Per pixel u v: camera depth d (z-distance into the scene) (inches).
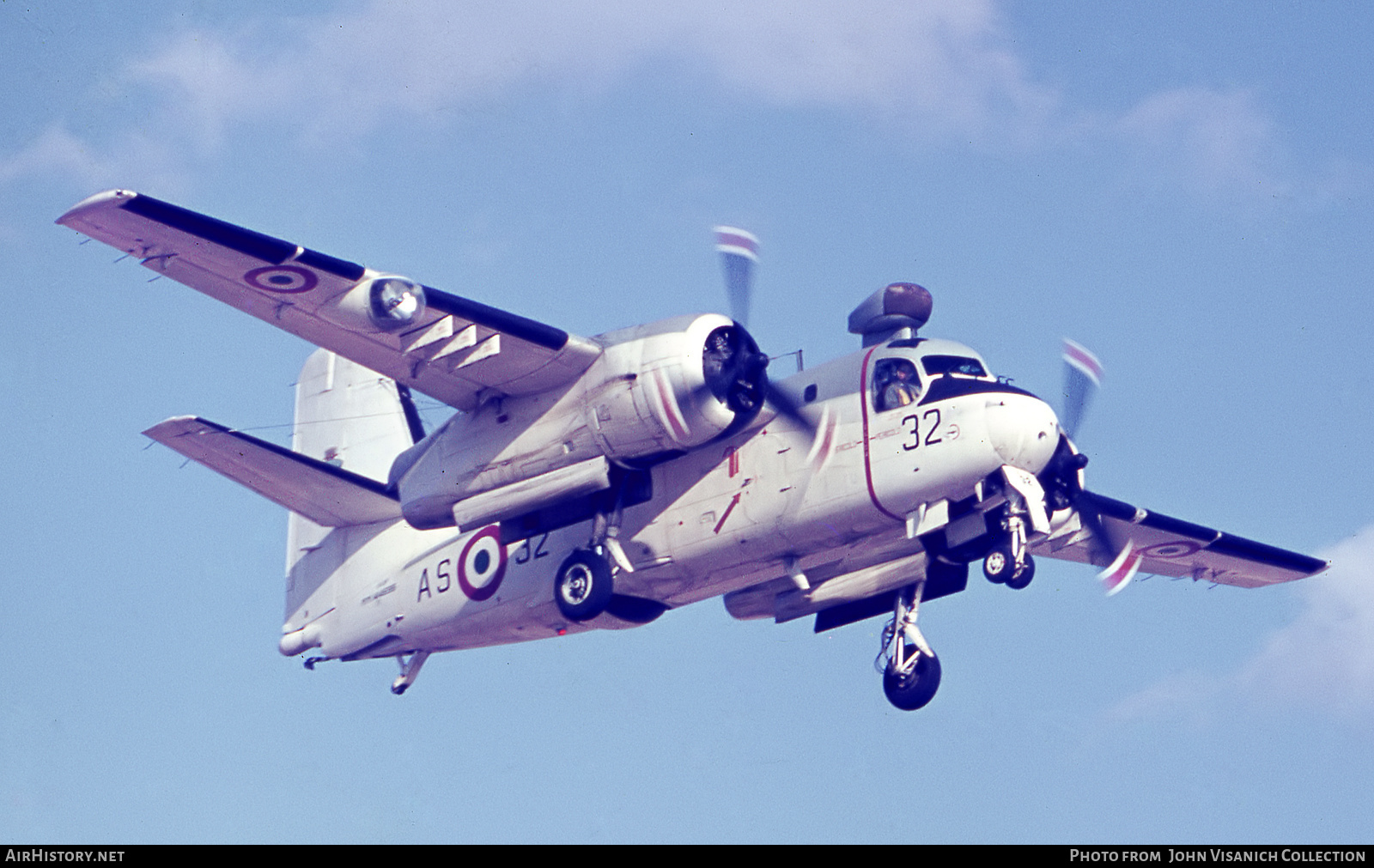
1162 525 2871.6
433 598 2731.3
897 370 2301.9
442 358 2308.1
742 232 2417.6
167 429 2469.2
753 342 2324.1
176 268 2107.5
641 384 2276.1
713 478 2407.7
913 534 2269.9
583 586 2396.7
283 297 2176.4
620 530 2461.9
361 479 2674.7
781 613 2662.4
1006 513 2257.6
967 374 2295.8
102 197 1929.1
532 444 2372.0
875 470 2274.9
